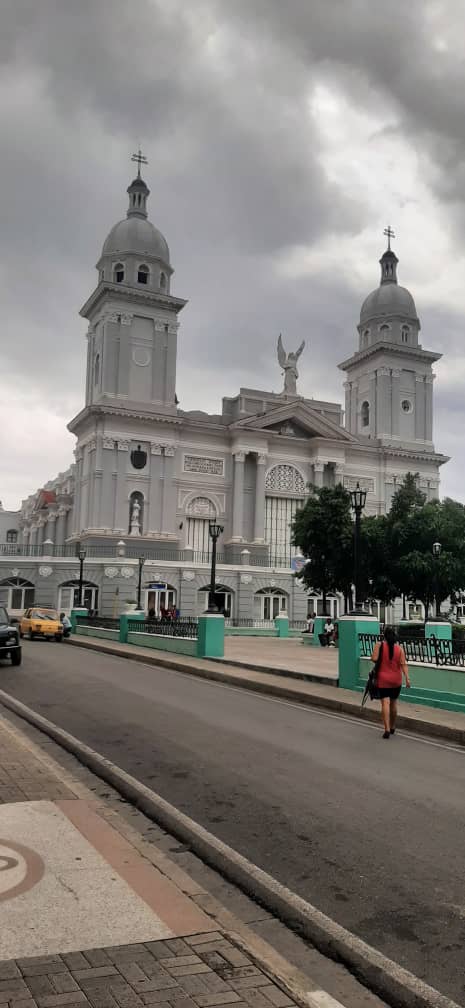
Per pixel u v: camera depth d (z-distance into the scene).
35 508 77.12
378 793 8.04
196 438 56.62
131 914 4.62
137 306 55.41
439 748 10.99
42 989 3.73
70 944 4.21
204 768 8.89
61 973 3.89
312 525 38.12
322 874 5.73
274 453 58.81
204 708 13.61
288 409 58.47
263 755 9.67
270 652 27.27
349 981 4.20
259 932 4.77
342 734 11.72
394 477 62.47
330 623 35.53
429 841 6.50
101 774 8.58
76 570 47.44
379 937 4.73
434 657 14.79
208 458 56.88
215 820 6.98
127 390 54.16
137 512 52.94
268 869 5.82
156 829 6.75
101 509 51.84
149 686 16.55
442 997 4.01
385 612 56.94
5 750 8.83
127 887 5.04
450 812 7.41
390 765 9.52
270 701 15.26
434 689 14.52
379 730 12.38
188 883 5.31
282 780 8.41
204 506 56.38
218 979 3.92
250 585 51.12
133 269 56.44
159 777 8.47
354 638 16.58
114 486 52.53
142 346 55.44
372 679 11.84
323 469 59.72
